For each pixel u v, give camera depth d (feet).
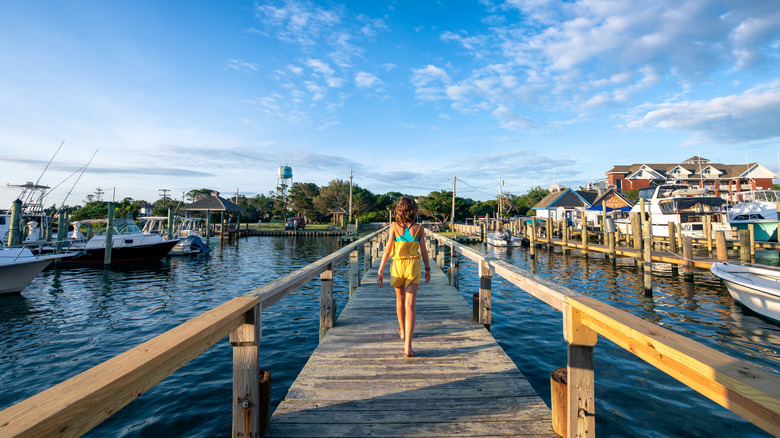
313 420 8.57
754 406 3.48
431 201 188.03
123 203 177.47
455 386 10.28
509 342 22.40
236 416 7.34
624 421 13.64
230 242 132.57
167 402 15.70
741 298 30.17
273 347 22.39
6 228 62.85
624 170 174.60
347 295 36.99
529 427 8.29
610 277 49.08
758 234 71.67
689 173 156.76
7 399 16.83
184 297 38.99
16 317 30.76
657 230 78.84
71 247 66.90
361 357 12.41
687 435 12.73
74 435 3.41
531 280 9.29
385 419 8.63
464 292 38.52
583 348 6.95
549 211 143.13
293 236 166.71
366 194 229.86
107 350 22.93
